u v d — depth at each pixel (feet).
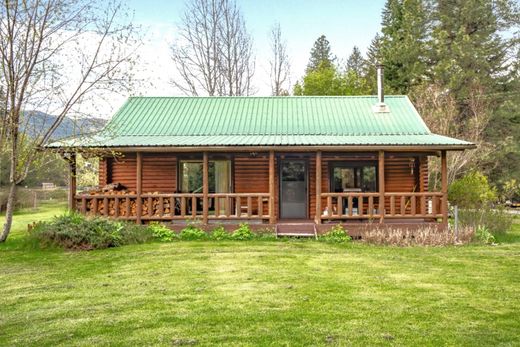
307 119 60.08
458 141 48.98
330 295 25.55
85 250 41.06
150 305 23.76
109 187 54.39
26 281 29.81
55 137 49.80
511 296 25.48
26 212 100.01
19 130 45.91
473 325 20.56
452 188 62.49
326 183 58.18
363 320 21.20
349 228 48.70
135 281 29.32
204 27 114.32
